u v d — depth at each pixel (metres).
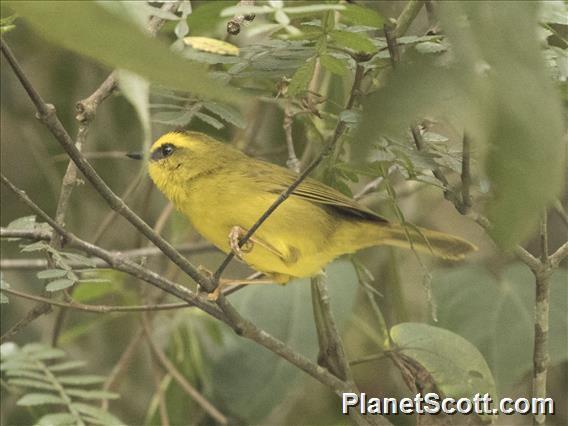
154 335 11.54
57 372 10.86
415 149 6.07
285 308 10.08
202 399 9.53
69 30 2.57
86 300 11.11
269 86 7.38
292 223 7.81
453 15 2.95
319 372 7.35
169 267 11.05
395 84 3.05
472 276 9.82
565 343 9.13
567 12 5.19
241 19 5.63
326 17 4.86
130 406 11.41
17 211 10.88
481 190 6.02
